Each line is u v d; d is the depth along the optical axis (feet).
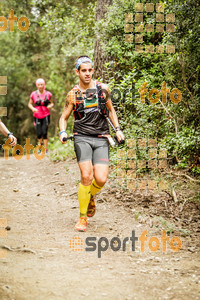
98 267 14.92
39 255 15.98
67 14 48.57
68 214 22.66
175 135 27.30
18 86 84.23
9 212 22.90
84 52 45.65
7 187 29.48
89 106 19.19
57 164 35.65
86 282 13.34
